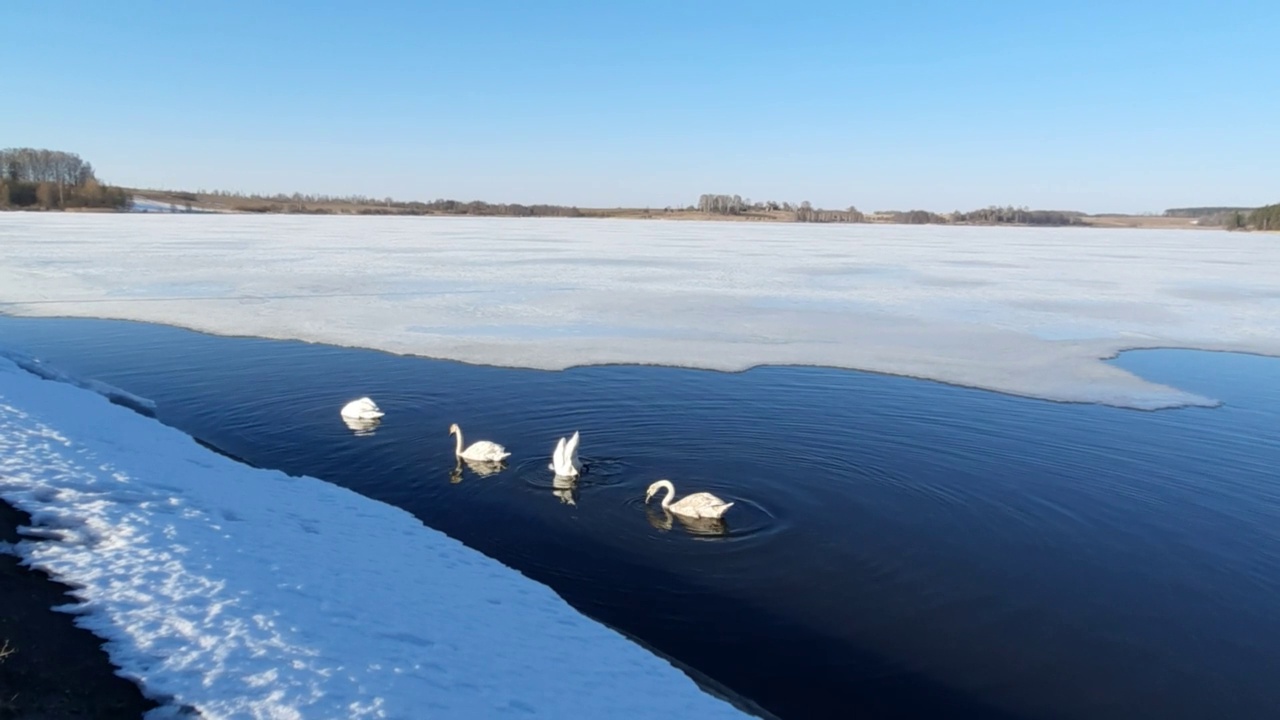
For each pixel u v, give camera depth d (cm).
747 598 1091
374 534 1090
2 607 679
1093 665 972
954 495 1462
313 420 1778
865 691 909
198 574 793
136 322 2852
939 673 947
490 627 855
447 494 1395
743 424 1828
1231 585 1173
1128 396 2161
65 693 593
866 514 1368
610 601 1070
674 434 1745
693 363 2400
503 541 1228
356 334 2698
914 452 1678
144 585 755
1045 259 6412
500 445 1566
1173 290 4356
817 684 918
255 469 1320
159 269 4297
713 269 5009
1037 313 3475
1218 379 2430
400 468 1507
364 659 707
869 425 1848
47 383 1647
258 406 1873
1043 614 1080
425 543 1105
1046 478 1555
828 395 2092
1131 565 1224
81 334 2647
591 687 771
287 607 772
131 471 1077
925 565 1199
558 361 2378
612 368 2319
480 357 2406
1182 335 3053
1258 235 12081
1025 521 1364
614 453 1622
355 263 4888
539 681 756
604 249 6550
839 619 1048
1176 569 1216
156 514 930
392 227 9725
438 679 707
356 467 1505
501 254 5825
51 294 3378
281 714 605
